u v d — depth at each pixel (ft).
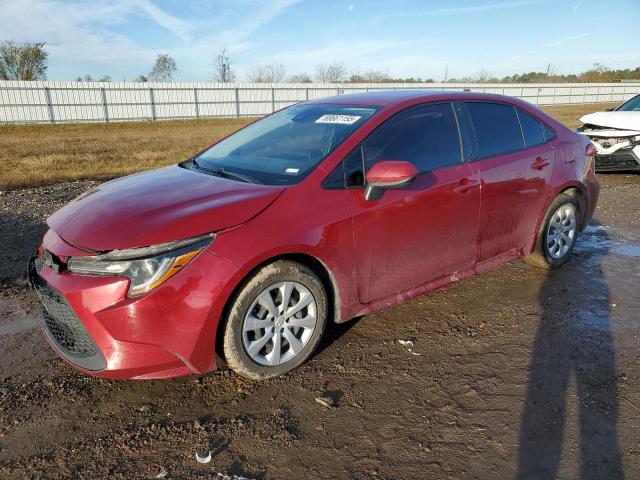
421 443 8.19
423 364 10.48
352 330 11.91
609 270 15.72
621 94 172.35
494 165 12.78
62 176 33.81
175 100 116.47
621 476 7.46
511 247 13.99
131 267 8.27
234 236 8.83
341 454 7.97
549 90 157.48
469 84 156.46
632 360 10.59
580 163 15.38
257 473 7.59
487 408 9.05
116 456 7.94
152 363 8.54
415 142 11.61
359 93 13.61
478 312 12.85
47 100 102.63
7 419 8.77
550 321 12.34
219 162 12.13
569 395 9.39
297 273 9.59
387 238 10.77
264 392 9.55
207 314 8.60
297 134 12.01
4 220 21.12
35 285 9.59
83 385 9.78
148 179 11.37
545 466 7.66
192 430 8.52
